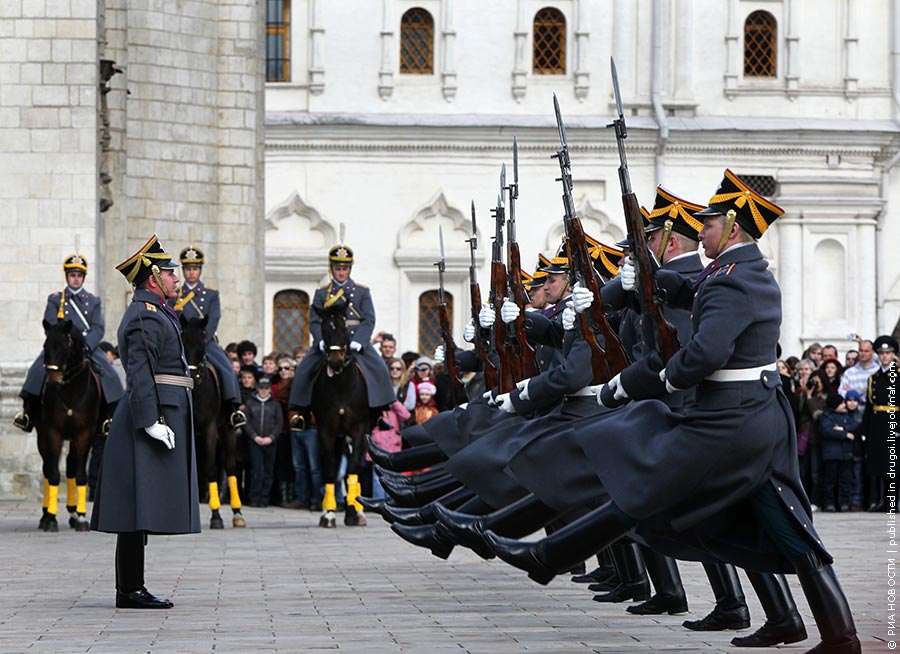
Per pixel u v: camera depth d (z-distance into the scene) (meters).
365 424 46.72
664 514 20.69
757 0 108.88
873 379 54.75
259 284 73.56
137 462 26.47
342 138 105.19
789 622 21.58
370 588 30.19
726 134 106.75
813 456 57.72
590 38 107.44
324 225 105.31
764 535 20.73
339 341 44.22
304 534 44.25
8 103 57.81
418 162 105.94
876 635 22.94
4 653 21.39
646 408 20.83
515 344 30.08
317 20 106.06
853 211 107.62
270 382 57.88
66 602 27.80
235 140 72.44
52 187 57.72
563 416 26.39
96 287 57.78
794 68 108.69
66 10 57.88
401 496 33.44
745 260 20.61
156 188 70.31
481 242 105.88
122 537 26.70
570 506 22.33
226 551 38.59
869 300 108.00
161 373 26.94
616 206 106.62
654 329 21.95
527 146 106.31
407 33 107.31
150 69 70.12
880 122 108.94
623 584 27.56
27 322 57.53
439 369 57.97
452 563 35.41
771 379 20.28
